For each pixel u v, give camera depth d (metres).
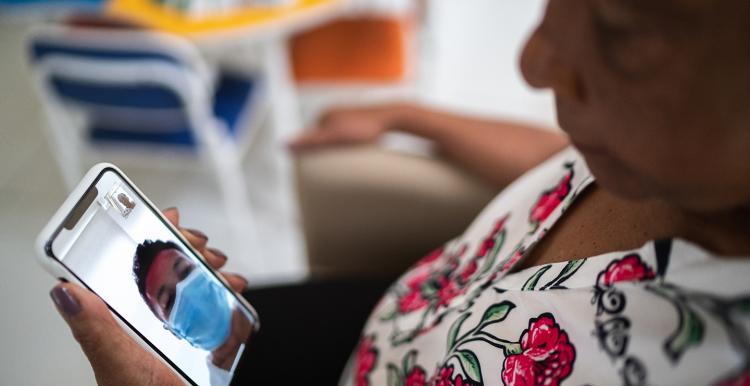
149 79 1.12
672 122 0.25
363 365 0.60
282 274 1.43
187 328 0.44
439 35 1.91
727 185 0.26
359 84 1.43
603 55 0.26
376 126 0.85
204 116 1.24
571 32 0.27
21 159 1.75
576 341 0.36
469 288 0.49
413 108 0.86
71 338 1.06
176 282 0.44
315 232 0.86
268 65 1.41
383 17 1.45
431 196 0.80
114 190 0.41
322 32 1.45
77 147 1.46
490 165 0.76
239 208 1.49
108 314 0.37
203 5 1.28
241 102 1.42
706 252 0.31
